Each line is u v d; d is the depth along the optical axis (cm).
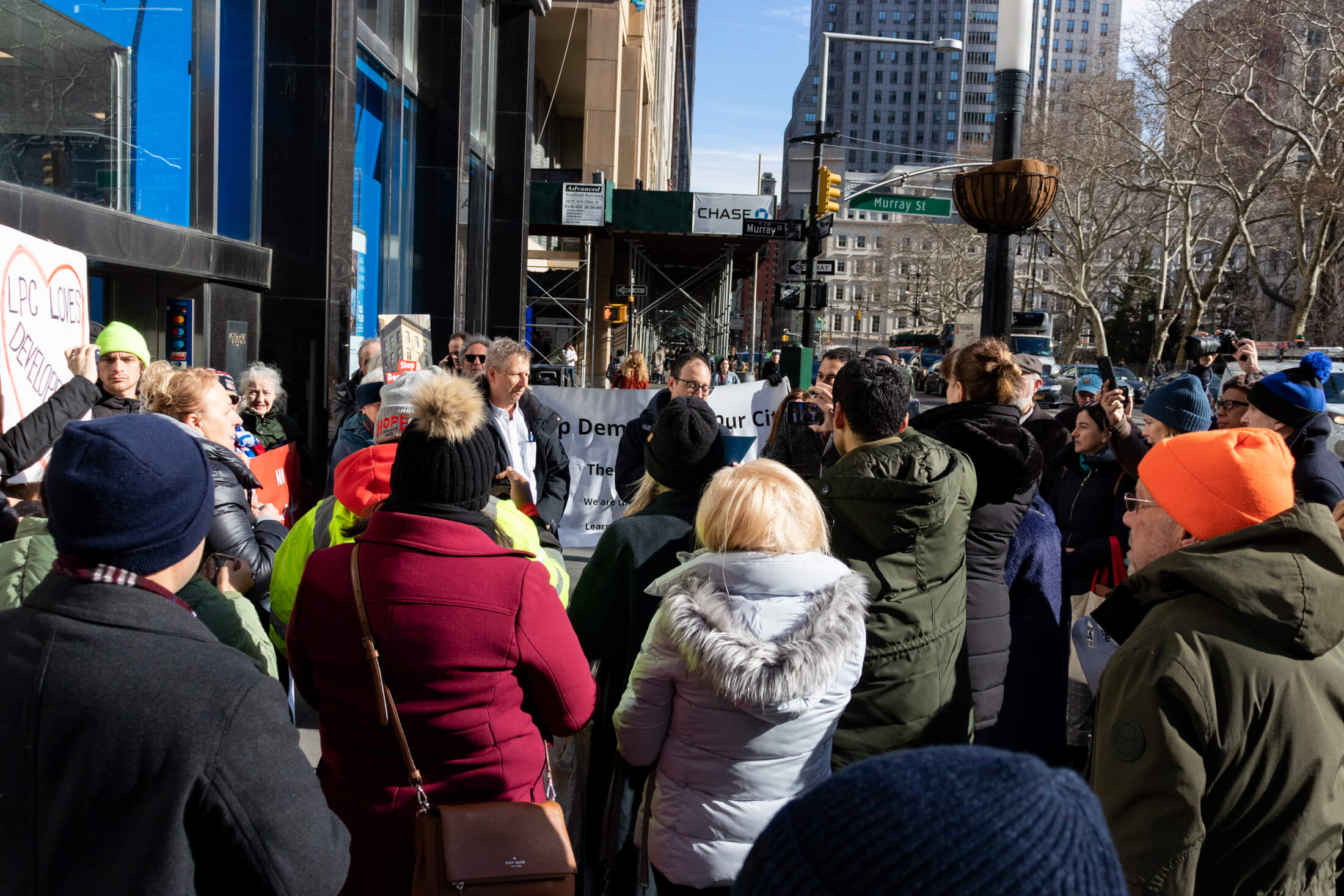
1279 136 3456
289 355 885
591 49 2808
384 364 639
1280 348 1838
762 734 213
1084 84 3544
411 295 1334
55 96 646
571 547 801
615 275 3066
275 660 215
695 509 290
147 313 771
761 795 216
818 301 1669
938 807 67
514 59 1745
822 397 476
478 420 221
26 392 389
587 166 2839
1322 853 171
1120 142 3544
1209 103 3194
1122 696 177
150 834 133
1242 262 6078
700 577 220
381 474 272
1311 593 168
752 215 2367
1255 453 189
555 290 3011
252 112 860
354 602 211
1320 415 406
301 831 143
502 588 213
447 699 209
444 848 194
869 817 69
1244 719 167
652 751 227
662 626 220
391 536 213
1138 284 6319
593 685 228
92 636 138
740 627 211
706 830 216
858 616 219
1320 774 168
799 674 203
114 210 668
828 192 1636
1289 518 177
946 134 16788
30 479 356
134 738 133
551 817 204
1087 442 414
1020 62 612
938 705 254
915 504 249
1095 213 4228
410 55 1309
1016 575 323
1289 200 3206
